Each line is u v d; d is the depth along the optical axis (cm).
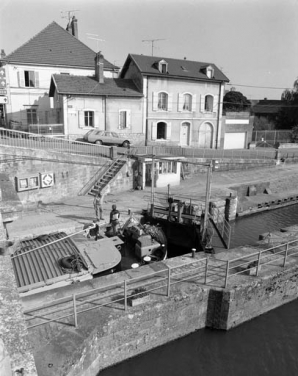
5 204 1191
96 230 1597
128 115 3194
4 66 3269
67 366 768
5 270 842
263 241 1521
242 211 2402
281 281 1234
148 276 1155
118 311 969
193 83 3488
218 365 1018
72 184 2225
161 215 1872
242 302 1139
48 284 1132
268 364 1027
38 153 2011
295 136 4778
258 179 2878
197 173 2906
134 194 2334
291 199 2720
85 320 927
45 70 3425
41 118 3478
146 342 1027
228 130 3966
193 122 3603
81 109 2972
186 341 1095
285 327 1171
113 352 967
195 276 1175
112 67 3719
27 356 595
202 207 2033
